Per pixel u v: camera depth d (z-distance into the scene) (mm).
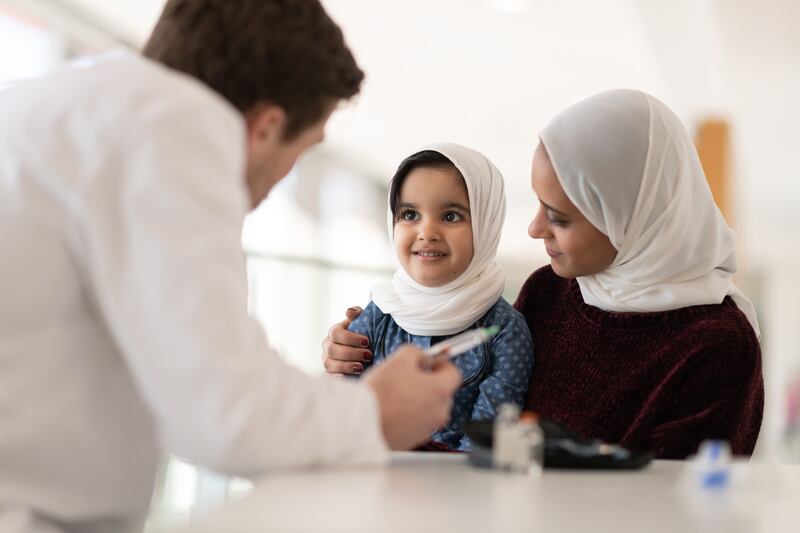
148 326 835
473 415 1497
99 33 4930
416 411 949
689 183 1412
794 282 14688
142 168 851
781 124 6645
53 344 899
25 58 4312
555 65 5828
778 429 11508
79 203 854
